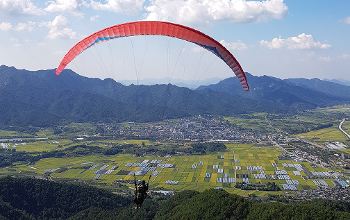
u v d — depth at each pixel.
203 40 38.78
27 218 90.44
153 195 112.56
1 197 92.75
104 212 93.19
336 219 63.72
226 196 77.19
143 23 37.12
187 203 82.50
